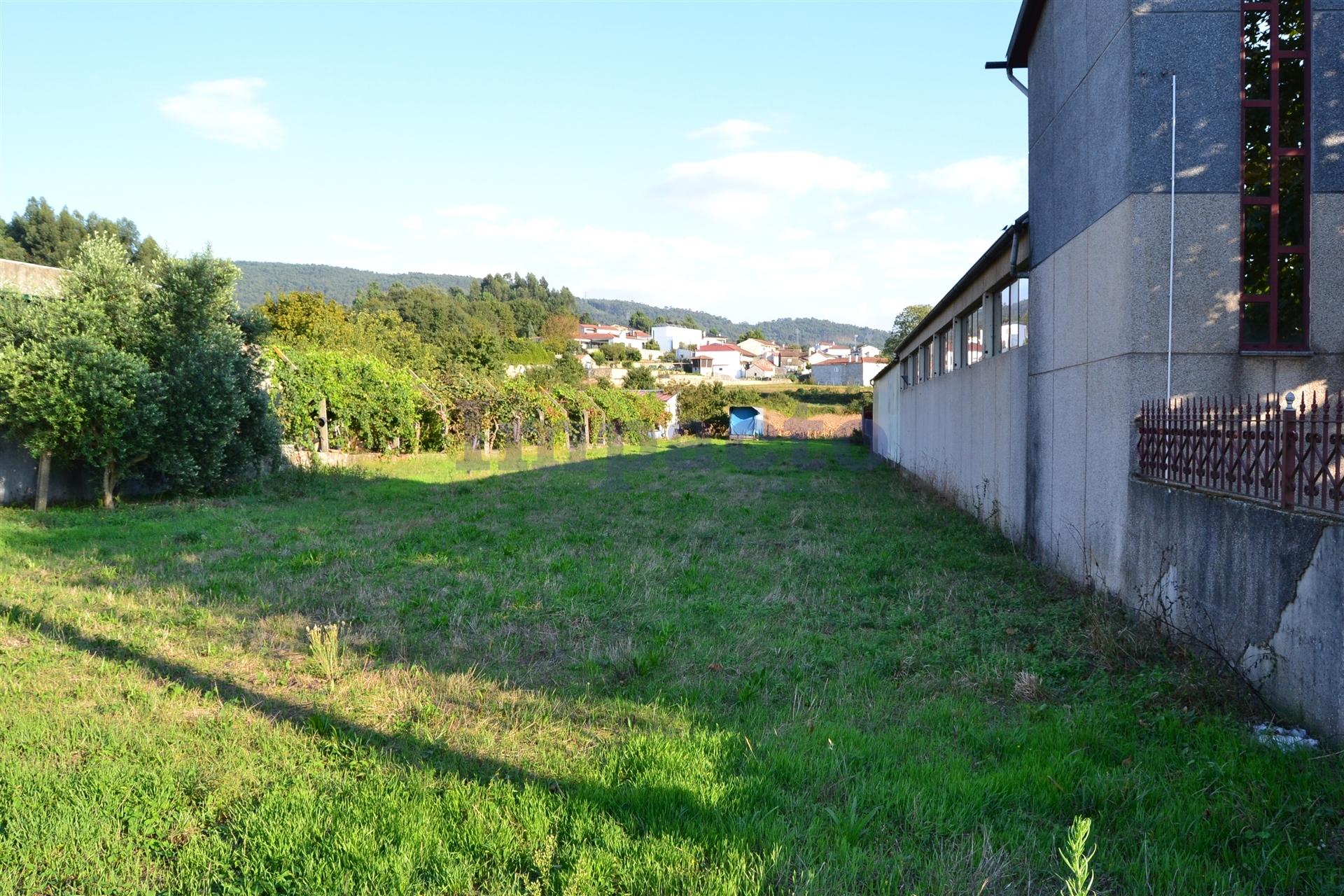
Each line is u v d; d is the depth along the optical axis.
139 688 5.27
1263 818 3.62
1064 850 3.38
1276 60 7.01
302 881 3.16
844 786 4.01
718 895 3.03
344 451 23.22
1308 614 4.51
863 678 5.74
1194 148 7.10
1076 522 8.62
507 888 3.13
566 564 9.48
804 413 59.47
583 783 3.97
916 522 13.81
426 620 7.12
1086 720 4.83
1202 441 5.89
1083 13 8.35
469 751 4.39
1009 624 7.09
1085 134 8.33
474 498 16.48
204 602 7.55
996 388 12.62
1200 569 5.82
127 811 3.70
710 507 15.39
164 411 14.22
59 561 9.23
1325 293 7.03
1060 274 9.16
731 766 4.20
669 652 6.30
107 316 14.20
